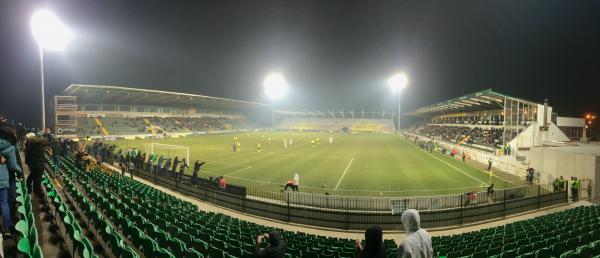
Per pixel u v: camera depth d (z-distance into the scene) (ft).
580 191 66.33
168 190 68.13
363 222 47.80
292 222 50.29
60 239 22.53
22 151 73.51
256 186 74.28
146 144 166.30
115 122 222.89
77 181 48.24
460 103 160.66
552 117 145.59
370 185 76.07
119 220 27.68
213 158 118.52
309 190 71.05
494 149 118.93
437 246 31.60
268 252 16.51
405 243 12.51
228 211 55.01
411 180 81.87
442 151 138.10
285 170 94.89
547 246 28.78
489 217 52.29
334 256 26.03
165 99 248.93
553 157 76.18
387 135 276.82
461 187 74.28
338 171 94.12
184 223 33.32
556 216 46.78
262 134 272.10
